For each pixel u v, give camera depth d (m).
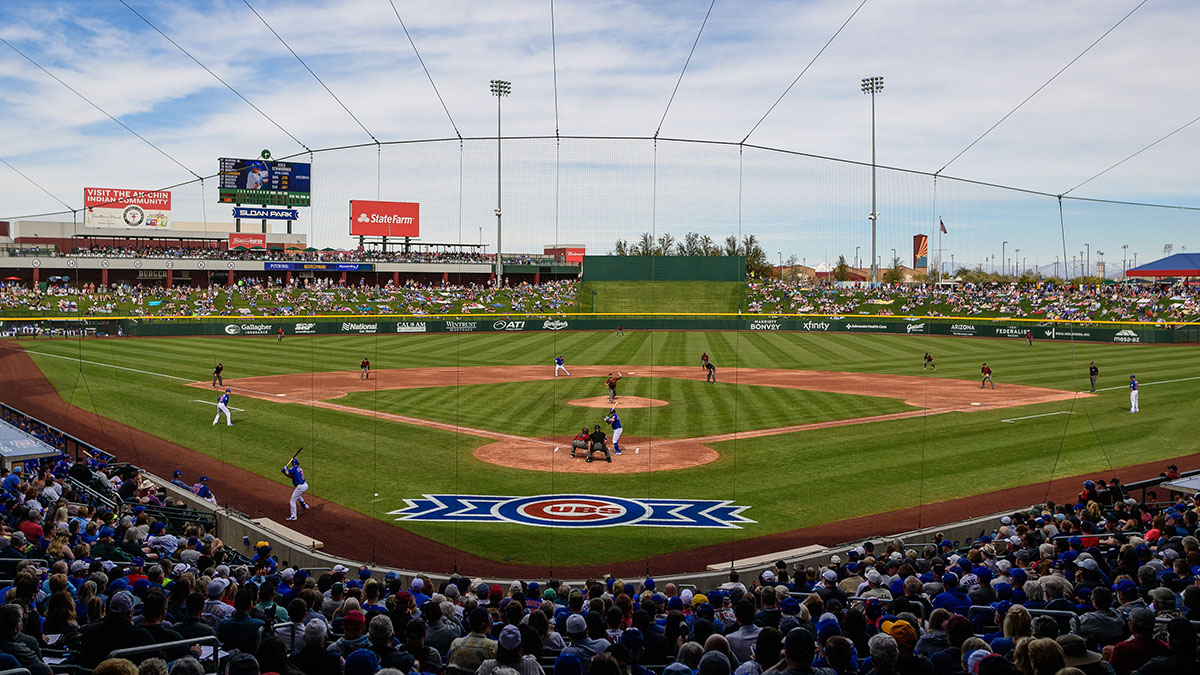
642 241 78.25
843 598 10.90
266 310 84.19
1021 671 6.72
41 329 70.56
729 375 51.28
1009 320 72.31
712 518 21.72
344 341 72.44
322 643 7.07
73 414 35.59
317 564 17.86
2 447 21.28
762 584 12.33
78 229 100.75
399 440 31.05
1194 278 78.06
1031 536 14.17
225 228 112.31
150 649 7.44
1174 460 27.44
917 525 20.92
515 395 42.56
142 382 45.44
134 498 19.89
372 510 22.42
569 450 29.50
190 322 74.25
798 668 6.46
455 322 82.94
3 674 6.29
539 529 20.91
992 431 32.41
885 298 83.06
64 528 13.48
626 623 10.17
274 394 41.88
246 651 8.48
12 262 84.50
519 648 7.09
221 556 14.72
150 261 90.94
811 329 81.75
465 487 24.72
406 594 9.75
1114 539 13.82
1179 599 9.82
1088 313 73.50
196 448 29.47
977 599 10.70
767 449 29.55
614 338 75.69
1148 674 6.80
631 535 20.47
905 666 6.68
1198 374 47.50
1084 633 8.69
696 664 7.62
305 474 26.05
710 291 83.50
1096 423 33.81
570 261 114.56
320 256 102.94
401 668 7.39
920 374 50.88
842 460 27.77
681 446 30.23
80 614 9.80
